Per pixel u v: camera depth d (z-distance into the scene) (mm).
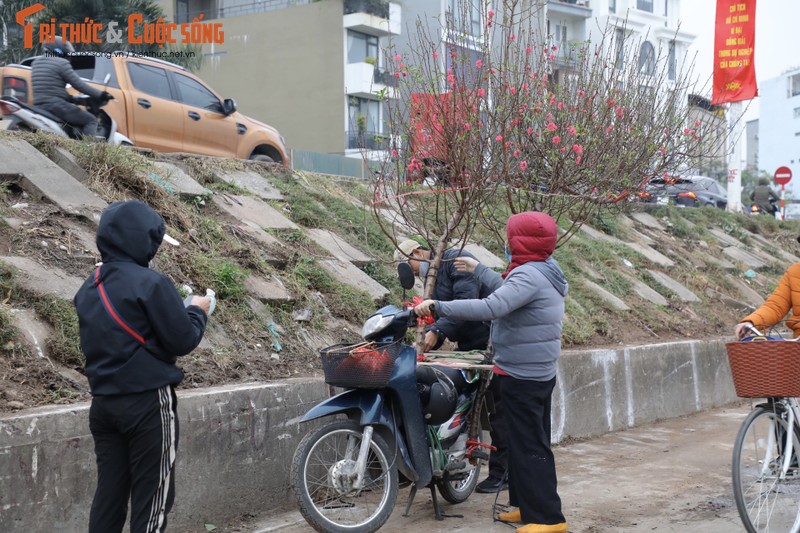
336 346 4723
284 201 8430
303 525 4922
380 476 4605
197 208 7305
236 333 5910
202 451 4719
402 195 5703
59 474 4059
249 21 33688
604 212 7918
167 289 3547
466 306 4516
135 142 9484
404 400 4668
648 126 6660
